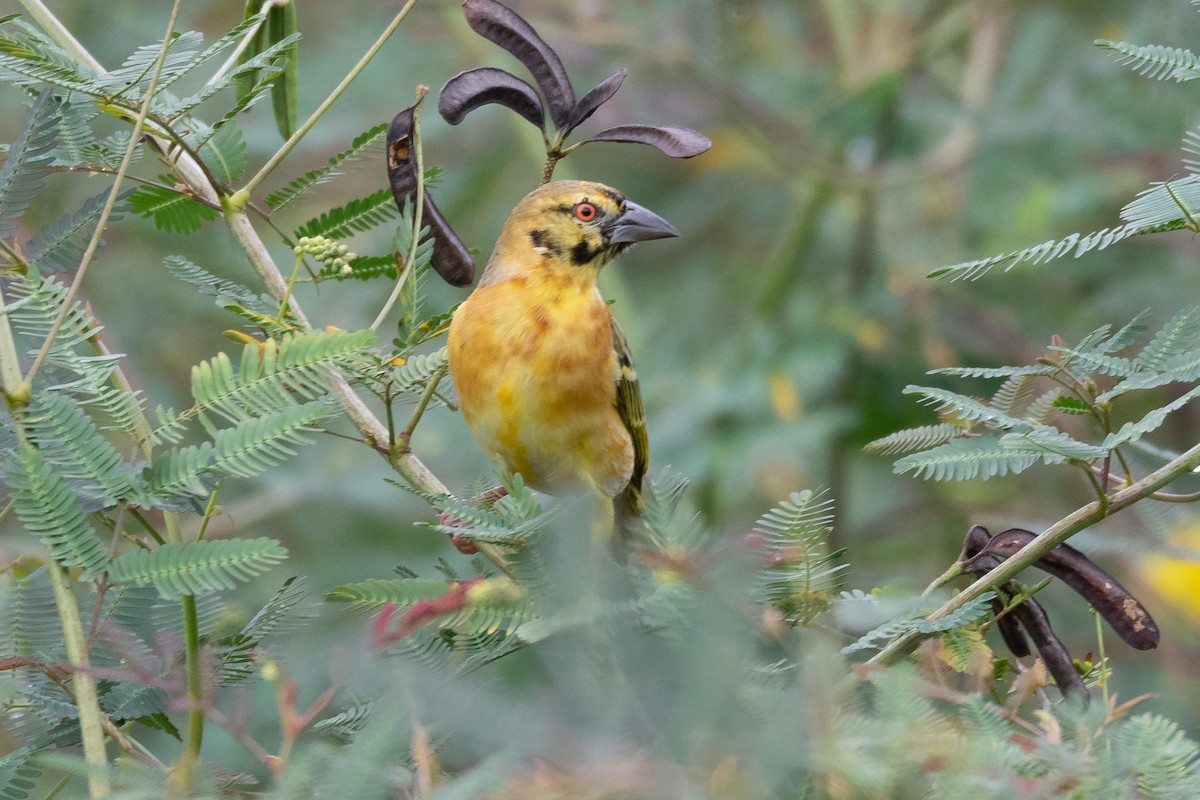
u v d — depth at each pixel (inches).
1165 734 177.9
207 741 356.5
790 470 582.6
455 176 677.3
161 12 674.2
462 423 589.9
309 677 178.4
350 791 153.1
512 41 308.3
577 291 401.4
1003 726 184.9
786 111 728.3
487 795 144.8
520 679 163.2
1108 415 246.8
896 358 623.5
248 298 306.3
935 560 576.1
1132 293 602.9
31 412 234.5
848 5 715.4
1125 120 637.9
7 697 220.4
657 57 680.4
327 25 710.5
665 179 751.7
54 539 216.8
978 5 683.4
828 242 697.6
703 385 607.5
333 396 279.6
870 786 153.7
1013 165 657.0
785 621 192.5
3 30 288.4
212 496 241.1
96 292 640.4
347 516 589.0
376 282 620.1
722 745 142.6
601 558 159.6
